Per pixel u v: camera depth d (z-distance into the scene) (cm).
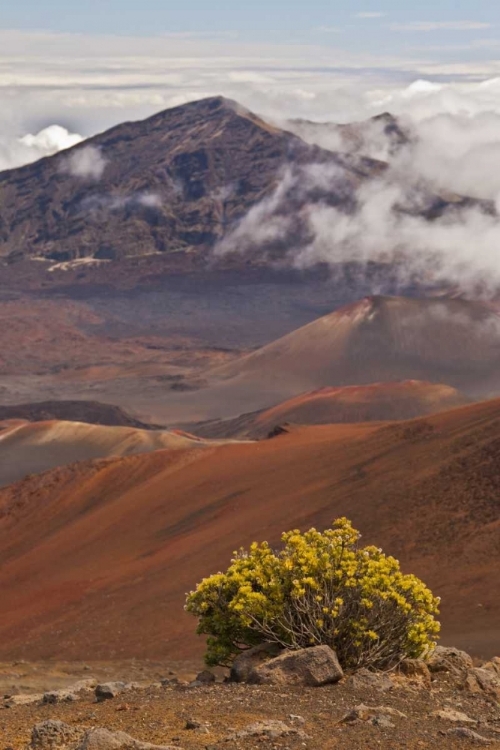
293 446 11588
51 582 9038
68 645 6438
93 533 10400
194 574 7556
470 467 7912
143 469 12362
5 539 11738
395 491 8044
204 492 10662
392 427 10219
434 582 6044
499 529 6612
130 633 6366
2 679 2962
